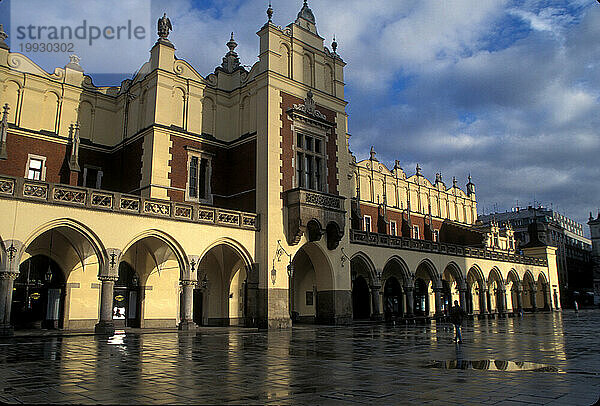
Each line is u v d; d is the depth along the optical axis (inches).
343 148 1250.0
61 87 1128.2
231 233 1010.1
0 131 968.3
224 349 607.5
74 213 806.5
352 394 325.7
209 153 1141.1
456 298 1851.6
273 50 1126.4
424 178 1964.8
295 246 1085.8
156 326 1057.5
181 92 1128.8
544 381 376.2
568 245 3639.3
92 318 1011.9
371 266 1296.8
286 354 556.1
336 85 1266.0
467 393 328.8
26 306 970.1
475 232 2031.3
